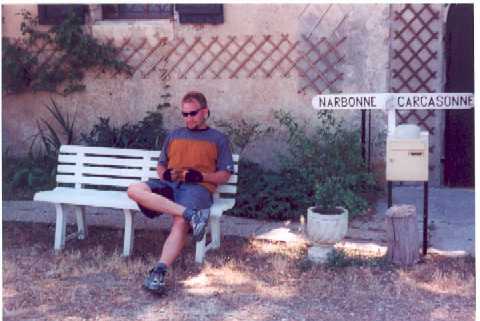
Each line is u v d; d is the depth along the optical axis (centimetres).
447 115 868
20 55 905
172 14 891
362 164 775
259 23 858
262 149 877
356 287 568
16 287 574
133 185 604
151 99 900
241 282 582
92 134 891
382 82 845
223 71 876
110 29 888
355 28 841
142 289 568
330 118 789
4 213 773
